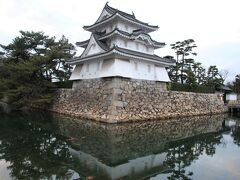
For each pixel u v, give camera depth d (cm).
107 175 809
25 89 2645
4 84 2722
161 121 2239
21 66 2634
